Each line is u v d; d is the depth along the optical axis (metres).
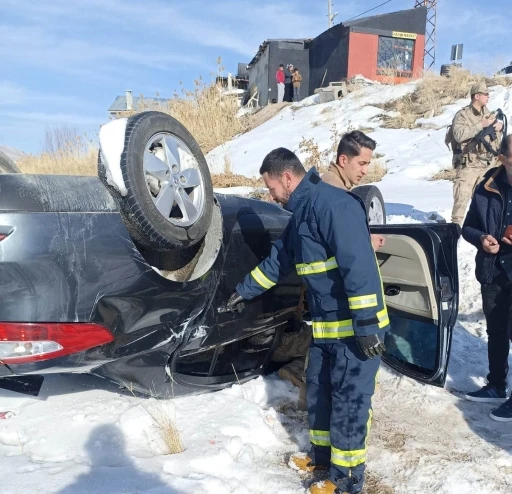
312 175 2.71
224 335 3.31
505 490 2.77
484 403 3.72
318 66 25.80
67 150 12.35
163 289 2.88
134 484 2.51
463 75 16.02
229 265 3.29
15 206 2.51
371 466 3.01
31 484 2.47
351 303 2.52
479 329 4.98
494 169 3.61
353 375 2.67
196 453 2.78
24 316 2.53
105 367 2.95
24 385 3.16
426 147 12.39
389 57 23.48
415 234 3.51
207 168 3.16
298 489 2.73
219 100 16.73
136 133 2.71
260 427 3.18
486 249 3.53
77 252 2.61
